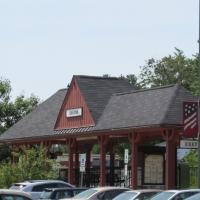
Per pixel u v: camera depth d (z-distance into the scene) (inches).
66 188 1217.4
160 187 1692.9
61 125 1910.7
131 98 1708.9
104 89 1899.6
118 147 2573.8
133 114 1612.9
